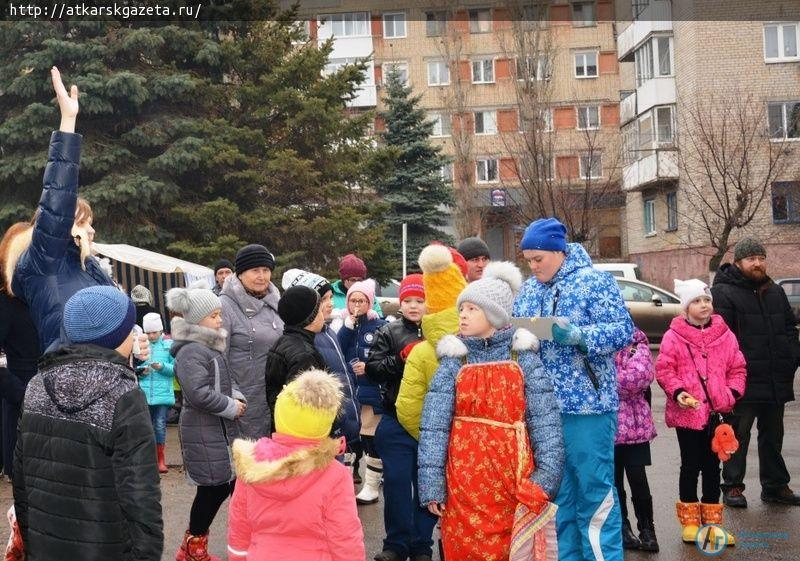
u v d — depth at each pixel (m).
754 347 7.75
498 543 4.84
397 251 37.22
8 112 22.83
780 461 7.90
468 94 55.41
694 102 37.25
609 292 5.55
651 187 40.97
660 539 6.92
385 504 6.16
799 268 34.78
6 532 7.25
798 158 34.50
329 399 3.89
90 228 4.64
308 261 25.50
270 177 24.59
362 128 26.86
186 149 23.00
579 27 55.28
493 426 4.89
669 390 6.76
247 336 6.57
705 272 36.81
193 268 15.52
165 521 7.64
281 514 3.87
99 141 23.02
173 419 13.30
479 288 4.97
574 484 5.49
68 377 3.48
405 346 6.24
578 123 54.22
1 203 23.06
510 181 50.84
